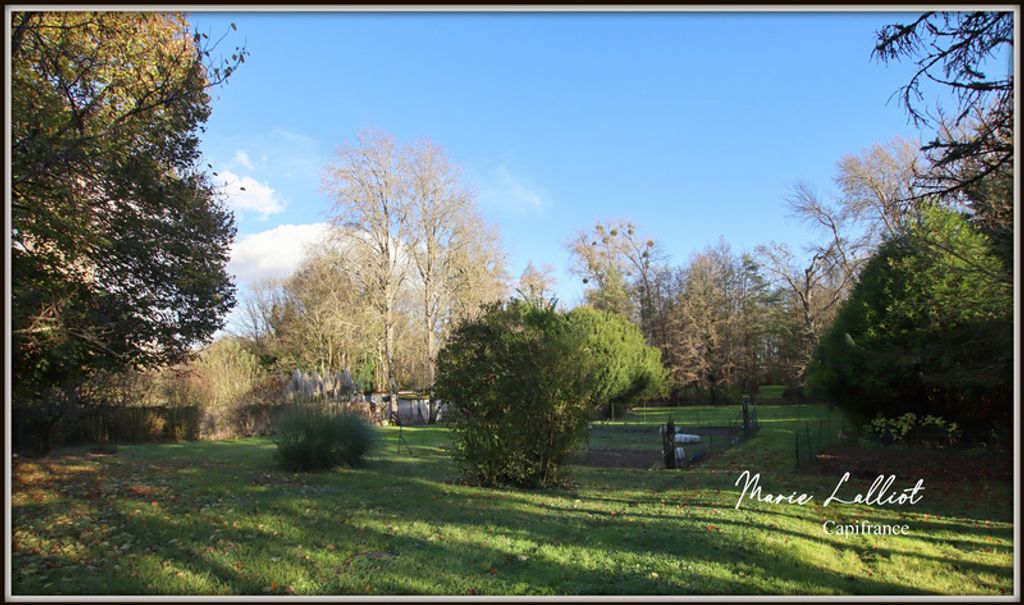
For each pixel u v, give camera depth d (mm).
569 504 7859
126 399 19969
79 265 9367
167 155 10172
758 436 17359
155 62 9641
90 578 4395
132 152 9219
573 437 9617
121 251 9648
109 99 9094
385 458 13812
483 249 34562
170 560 4887
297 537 5699
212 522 6188
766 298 40094
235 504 7227
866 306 11797
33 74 8102
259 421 23922
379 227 32031
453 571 4793
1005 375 8688
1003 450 10328
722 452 14773
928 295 10422
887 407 12070
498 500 8000
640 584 4527
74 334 7496
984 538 6148
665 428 13117
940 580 4852
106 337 9344
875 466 10242
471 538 5816
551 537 5930
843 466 10477
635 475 11148
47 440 12680
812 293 35719
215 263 11758
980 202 7824
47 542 5219
